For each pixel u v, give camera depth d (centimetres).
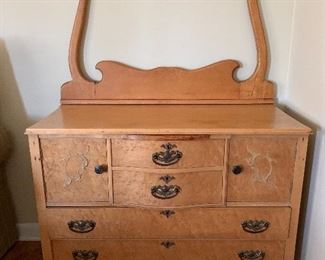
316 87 129
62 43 154
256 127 117
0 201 161
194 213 125
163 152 117
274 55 156
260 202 125
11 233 171
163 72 154
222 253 131
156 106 154
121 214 125
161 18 151
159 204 123
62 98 156
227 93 156
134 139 116
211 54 156
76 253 131
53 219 126
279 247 130
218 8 150
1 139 149
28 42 153
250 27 152
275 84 160
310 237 135
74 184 123
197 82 154
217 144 117
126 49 155
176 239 129
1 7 148
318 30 128
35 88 160
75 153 120
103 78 154
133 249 131
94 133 116
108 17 151
